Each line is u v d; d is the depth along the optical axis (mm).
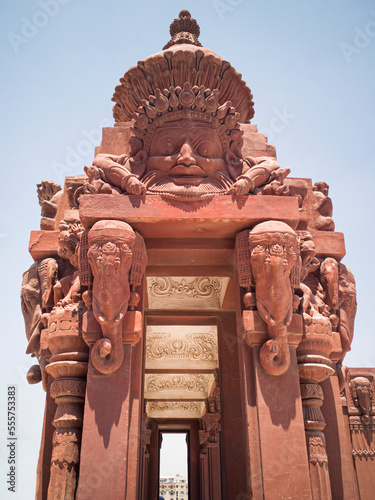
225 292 8672
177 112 6992
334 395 7398
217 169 6977
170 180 6789
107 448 5680
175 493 30859
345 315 7895
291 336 6383
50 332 6539
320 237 8195
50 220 8664
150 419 14797
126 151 8234
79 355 6309
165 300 9156
